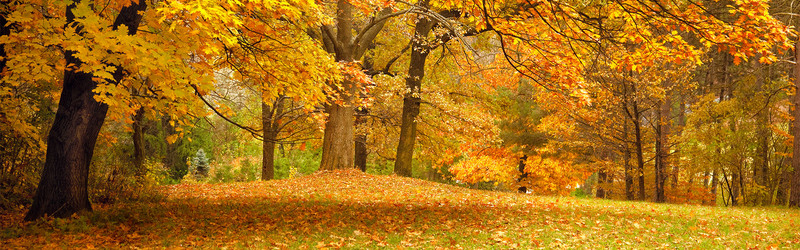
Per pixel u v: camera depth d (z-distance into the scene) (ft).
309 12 31.45
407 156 68.85
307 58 29.89
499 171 95.30
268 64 29.01
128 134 59.47
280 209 33.96
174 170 101.50
